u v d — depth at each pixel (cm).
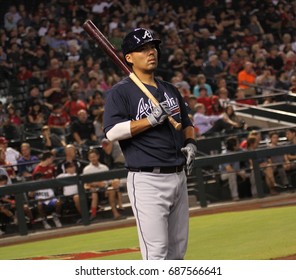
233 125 6066
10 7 7662
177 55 7438
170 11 8519
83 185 5038
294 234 3391
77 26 7738
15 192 4888
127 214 5159
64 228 5016
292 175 5456
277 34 8806
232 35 8325
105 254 3450
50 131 5891
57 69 6806
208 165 5275
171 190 1922
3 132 5878
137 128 1888
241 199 5375
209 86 6806
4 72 6938
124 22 8138
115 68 7250
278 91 7150
